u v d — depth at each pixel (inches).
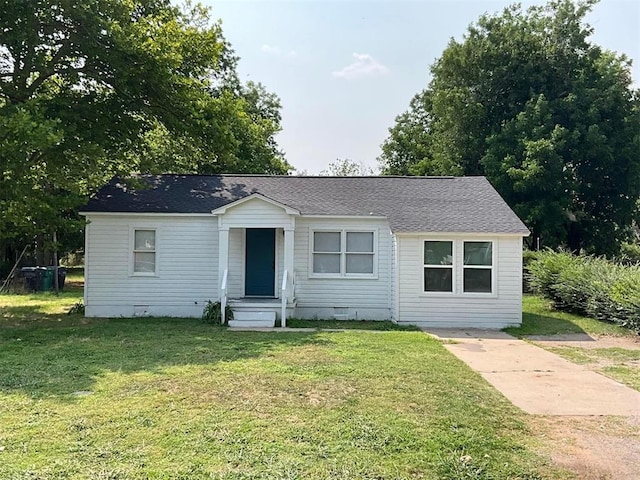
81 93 594.6
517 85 1171.9
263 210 575.8
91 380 288.7
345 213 602.5
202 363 337.4
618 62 1118.4
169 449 190.1
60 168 593.6
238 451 189.0
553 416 240.7
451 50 1224.8
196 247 609.6
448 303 565.0
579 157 1082.7
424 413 236.1
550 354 406.0
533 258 880.3
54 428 209.8
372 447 194.7
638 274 530.3
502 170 1073.5
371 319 606.5
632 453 196.5
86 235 605.9
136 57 540.1
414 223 574.9
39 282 934.4
